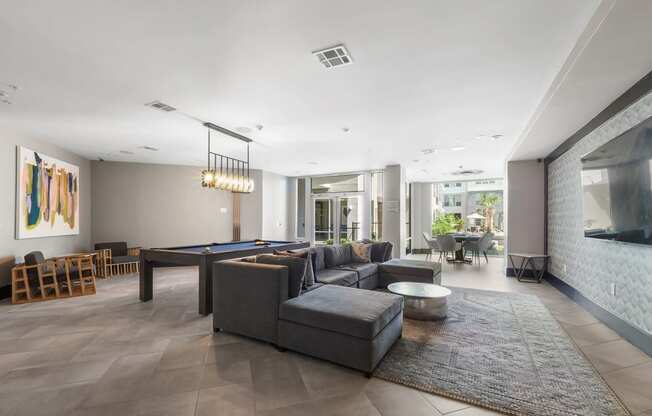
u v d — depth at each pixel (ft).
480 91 10.49
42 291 14.23
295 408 6.17
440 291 11.75
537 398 6.49
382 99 11.21
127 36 7.29
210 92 10.57
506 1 6.16
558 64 8.66
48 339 9.59
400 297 9.66
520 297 14.75
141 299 13.91
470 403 6.35
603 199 10.92
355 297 9.37
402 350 8.78
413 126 14.42
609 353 8.71
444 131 15.20
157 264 14.33
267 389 6.84
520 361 8.14
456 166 24.98
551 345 9.18
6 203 14.55
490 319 11.50
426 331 10.24
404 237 25.89
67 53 8.04
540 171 19.60
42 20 6.64
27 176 15.75
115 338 9.68
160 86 10.09
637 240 8.79
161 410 6.10
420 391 6.79
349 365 7.56
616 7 5.84
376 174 28.40
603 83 9.05
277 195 30.45
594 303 12.17
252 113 12.67
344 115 12.90
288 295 9.27
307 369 7.75
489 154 20.30
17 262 15.10
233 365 7.93
